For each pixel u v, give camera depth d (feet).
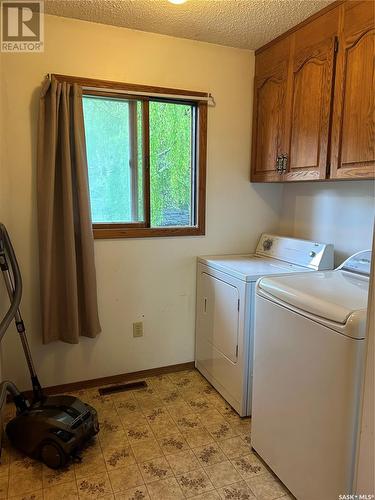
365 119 5.57
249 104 8.79
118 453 6.10
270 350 5.56
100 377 8.26
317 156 6.60
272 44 7.88
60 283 7.39
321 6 6.31
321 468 4.60
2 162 6.79
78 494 5.27
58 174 7.09
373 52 5.40
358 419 4.14
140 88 7.65
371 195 6.81
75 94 6.91
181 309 8.85
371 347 3.74
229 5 6.42
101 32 7.30
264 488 5.43
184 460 5.97
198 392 8.04
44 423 5.69
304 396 4.85
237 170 8.92
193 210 8.80
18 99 6.88
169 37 7.82
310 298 4.77
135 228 8.18
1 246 6.30
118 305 8.21
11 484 5.43
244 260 8.33
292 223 9.02
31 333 7.53
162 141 8.30
